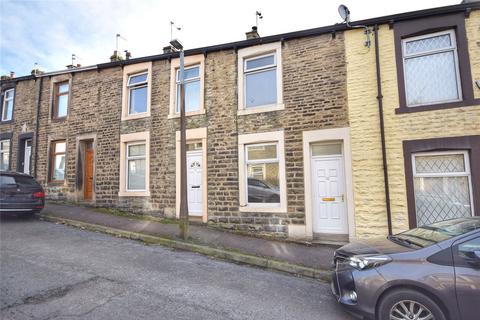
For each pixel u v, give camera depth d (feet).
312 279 17.38
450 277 10.28
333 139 24.72
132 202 32.48
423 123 22.16
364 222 23.06
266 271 18.43
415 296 10.59
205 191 28.63
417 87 23.22
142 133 32.78
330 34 25.94
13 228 25.53
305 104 25.96
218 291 14.53
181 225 23.56
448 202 21.65
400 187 22.33
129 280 15.26
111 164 34.37
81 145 37.24
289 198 25.62
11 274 15.34
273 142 27.20
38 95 41.11
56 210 32.32
